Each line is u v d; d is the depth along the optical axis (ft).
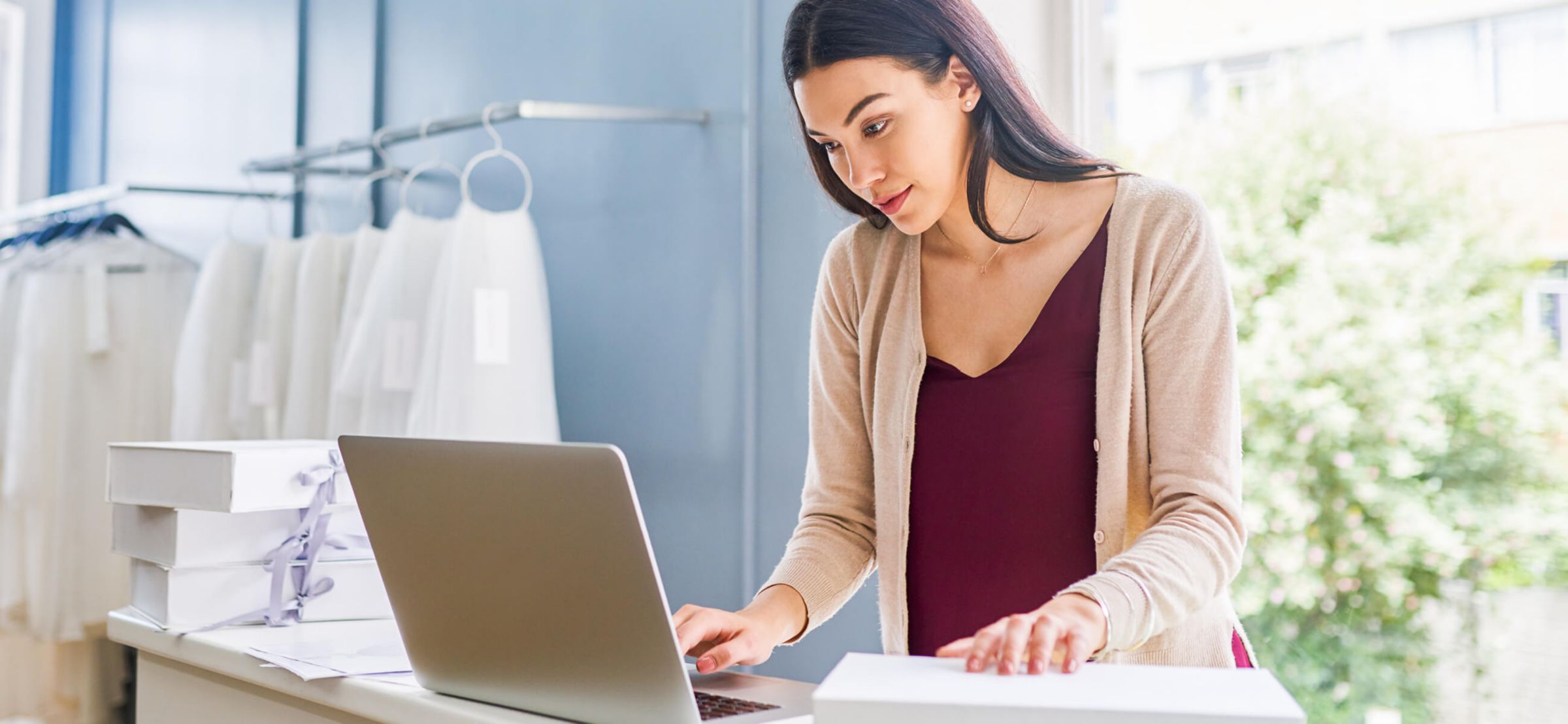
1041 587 4.07
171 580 4.48
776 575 4.32
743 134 8.17
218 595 4.57
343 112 11.12
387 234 8.95
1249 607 6.99
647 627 2.85
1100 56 7.27
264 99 11.90
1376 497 6.64
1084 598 3.07
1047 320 4.07
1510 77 6.16
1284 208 6.88
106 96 14.06
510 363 8.18
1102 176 3.98
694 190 8.51
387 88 10.85
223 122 12.44
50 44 14.29
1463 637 6.39
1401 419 6.56
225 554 4.56
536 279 8.42
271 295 10.03
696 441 8.46
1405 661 6.56
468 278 8.15
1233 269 7.02
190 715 4.48
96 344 10.62
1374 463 6.64
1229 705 2.33
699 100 8.48
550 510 2.89
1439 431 6.46
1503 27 6.17
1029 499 4.07
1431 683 6.48
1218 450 3.68
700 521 8.42
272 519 4.68
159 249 11.27
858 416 4.61
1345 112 6.68
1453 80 6.34
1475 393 6.35
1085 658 2.80
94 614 10.62
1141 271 3.90
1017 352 4.10
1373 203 6.61
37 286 10.70
